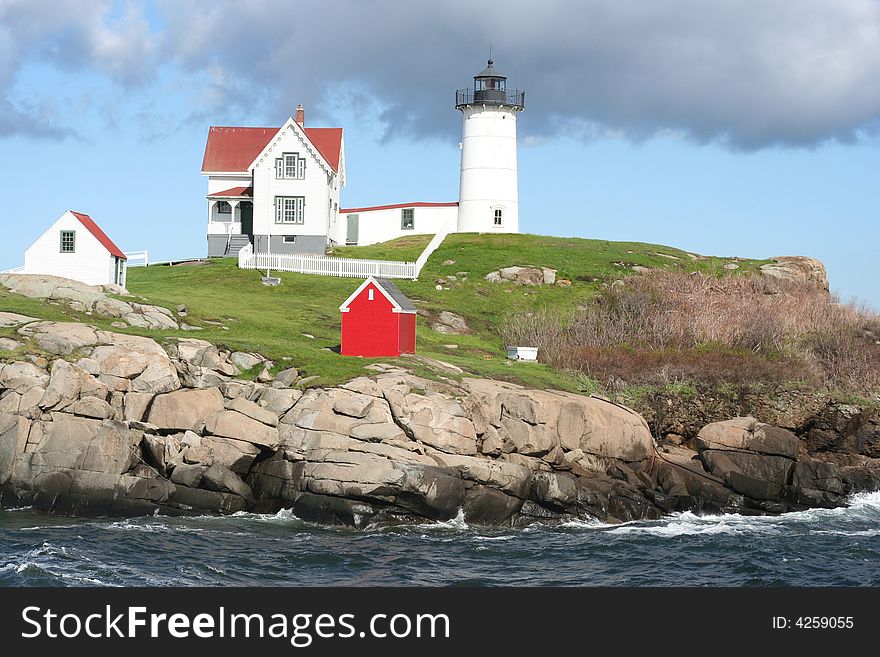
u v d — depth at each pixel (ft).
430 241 252.01
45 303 153.07
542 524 126.21
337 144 262.47
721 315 189.06
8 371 126.11
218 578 98.53
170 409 126.41
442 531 119.75
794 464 141.69
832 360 178.40
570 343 180.96
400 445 122.42
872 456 157.38
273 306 189.26
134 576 97.40
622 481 135.03
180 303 175.94
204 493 122.31
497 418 132.57
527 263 225.15
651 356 170.30
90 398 123.65
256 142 264.11
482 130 258.57
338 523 119.75
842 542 119.65
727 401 159.12
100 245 175.42
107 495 120.16
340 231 271.49
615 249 241.35
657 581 102.53
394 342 152.25
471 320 198.80
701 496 136.67
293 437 124.67
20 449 122.31
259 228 245.04
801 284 222.69
